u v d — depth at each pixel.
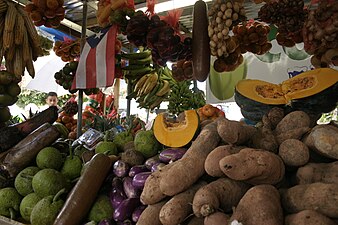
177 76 2.63
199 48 2.01
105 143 1.67
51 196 1.42
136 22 2.00
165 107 4.08
